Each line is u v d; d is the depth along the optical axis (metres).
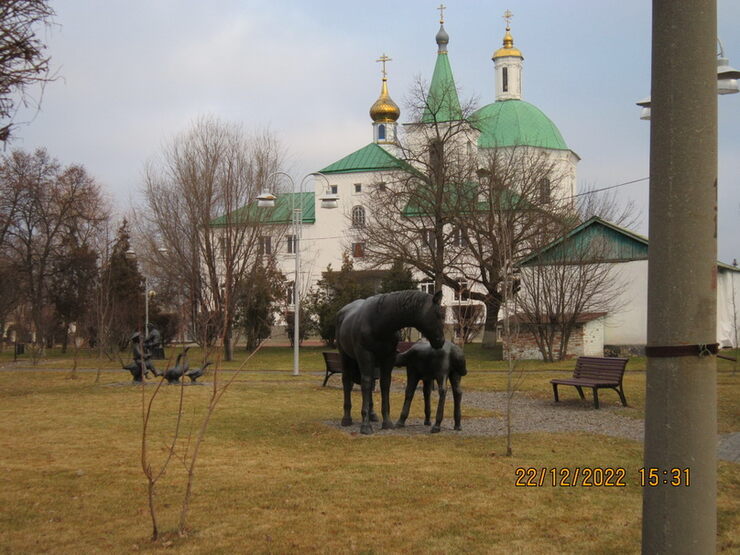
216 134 41.81
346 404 13.59
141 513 7.35
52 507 7.59
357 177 74.12
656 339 3.27
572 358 36.59
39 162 50.91
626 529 6.78
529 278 35.09
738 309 44.78
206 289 38.75
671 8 3.27
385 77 81.00
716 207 3.25
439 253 41.34
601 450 10.70
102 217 51.94
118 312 39.59
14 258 51.06
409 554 6.08
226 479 8.83
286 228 46.09
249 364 35.31
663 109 3.27
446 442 11.56
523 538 6.51
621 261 39.38
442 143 42.31
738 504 7.65
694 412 3.18
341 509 7.45
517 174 41.62
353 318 12.73
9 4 6.66
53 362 38.97
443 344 12.18
